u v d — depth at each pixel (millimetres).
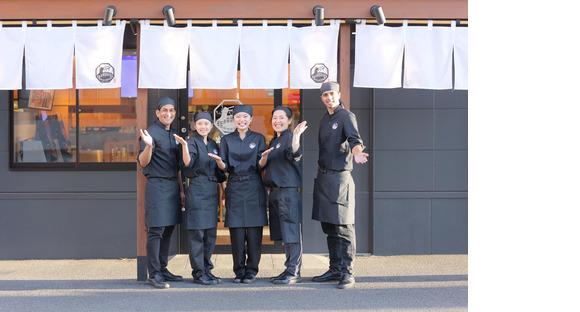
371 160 6684
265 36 5102
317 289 4922
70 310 4289
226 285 5086
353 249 5039
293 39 5109
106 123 6586
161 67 5070
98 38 5023
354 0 5125
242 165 5098
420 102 6684
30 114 6586
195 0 5109
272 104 6688
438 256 6566
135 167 6543
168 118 5070
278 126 5133
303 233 6664
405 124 6672
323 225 5324
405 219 6660
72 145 6586
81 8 5066
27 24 5172
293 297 4641
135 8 5074
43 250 6500
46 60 5020
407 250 6660
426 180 6684
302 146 6672
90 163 6543
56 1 5062
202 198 5047
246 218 5078
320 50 5105
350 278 5000
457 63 5145
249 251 5219
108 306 4395
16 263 6289
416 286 5062
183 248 6664
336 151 5000
